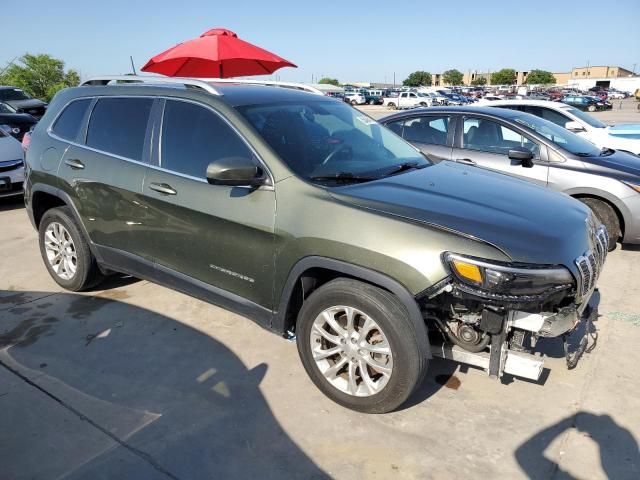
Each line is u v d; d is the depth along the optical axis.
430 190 3.15
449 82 123.62
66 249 4.54
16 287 4.74
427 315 2.88
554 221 2.93
